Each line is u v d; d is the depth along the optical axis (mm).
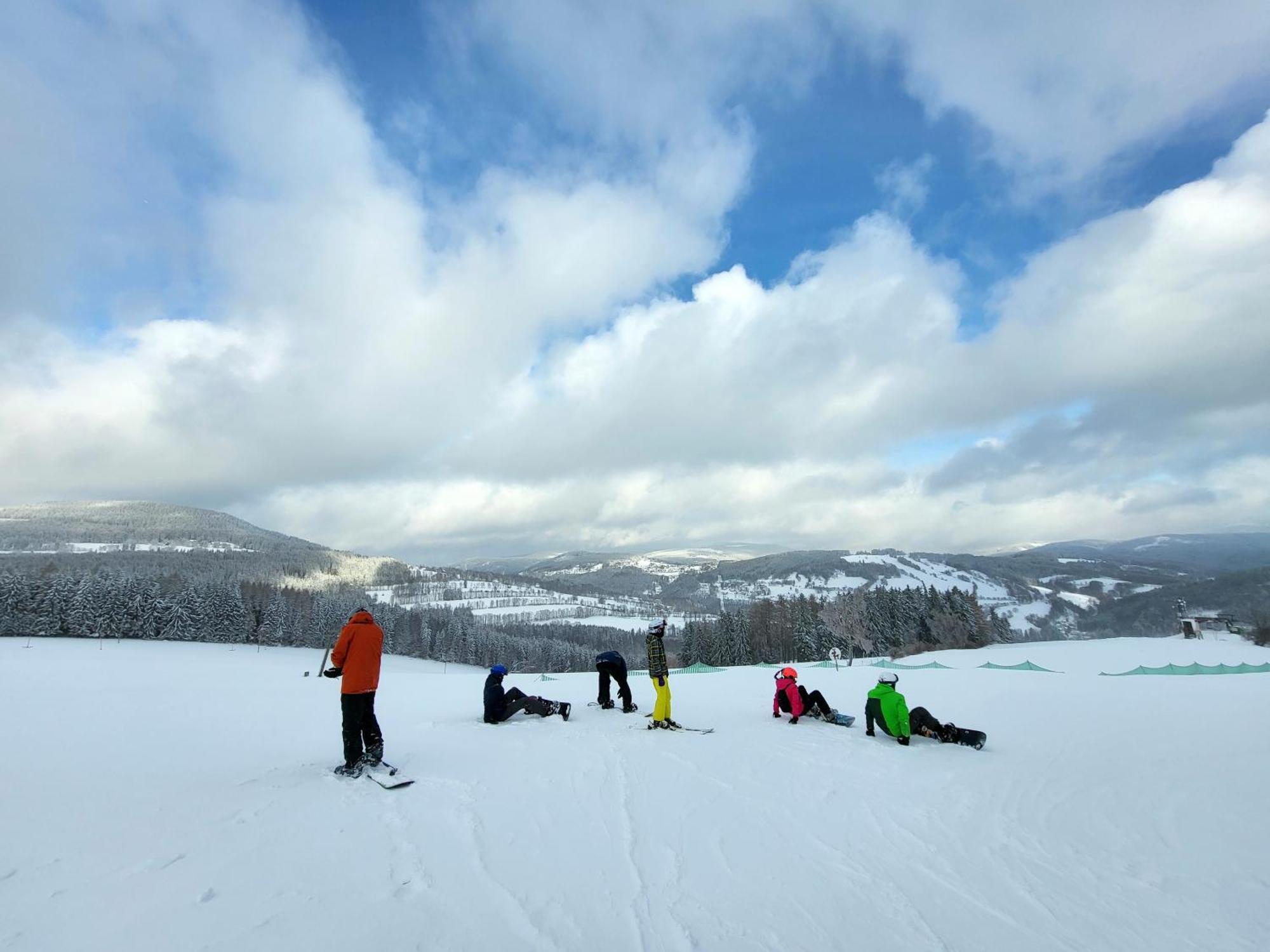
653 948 3068
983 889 3928
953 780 6371
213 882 3543
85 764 6469
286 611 90938
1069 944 3273
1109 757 7391
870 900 3715
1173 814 5375
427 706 13273
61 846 4023
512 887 3662
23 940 2859
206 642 81625
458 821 4742
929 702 13250
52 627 73938
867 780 6305
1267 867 4293
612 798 5477
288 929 3059
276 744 8281
